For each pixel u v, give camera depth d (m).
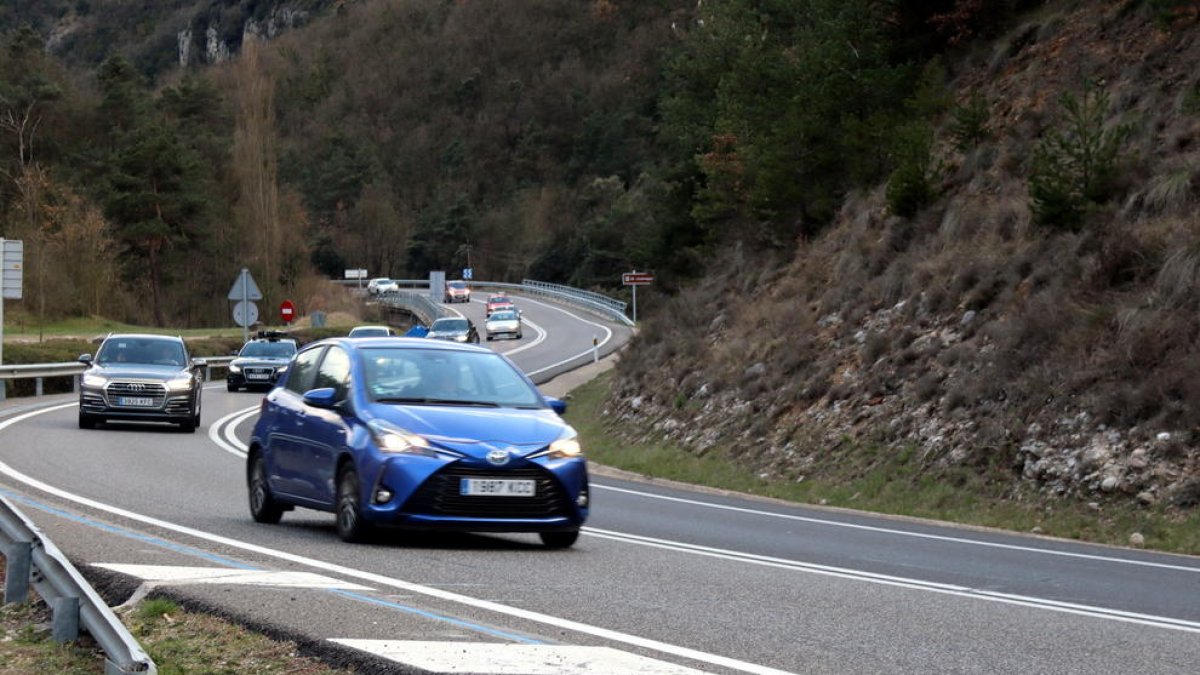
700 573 14.59
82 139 128.12
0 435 32.25
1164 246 29.19
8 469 24.17
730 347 42.50
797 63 58.94
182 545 14.76
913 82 48.56
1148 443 24.61
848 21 51.28
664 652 10.06
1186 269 27.33
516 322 104.31
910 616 12.07
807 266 45.50
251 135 124.19
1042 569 16.39
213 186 129.25
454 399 16.44
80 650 10.00
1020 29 46.25
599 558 15.61
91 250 103.38
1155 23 39.66
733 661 9.83
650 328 54.06
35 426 35.81
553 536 16.48
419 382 16.56
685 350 47.28
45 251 100.00
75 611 10.23
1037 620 12.05
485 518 15.28
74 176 118.19
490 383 16.88
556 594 12.67
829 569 15.41
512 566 14.50
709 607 12.25
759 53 69.81
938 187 40.91
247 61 125.75
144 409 35.28
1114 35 41.44
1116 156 33.59
